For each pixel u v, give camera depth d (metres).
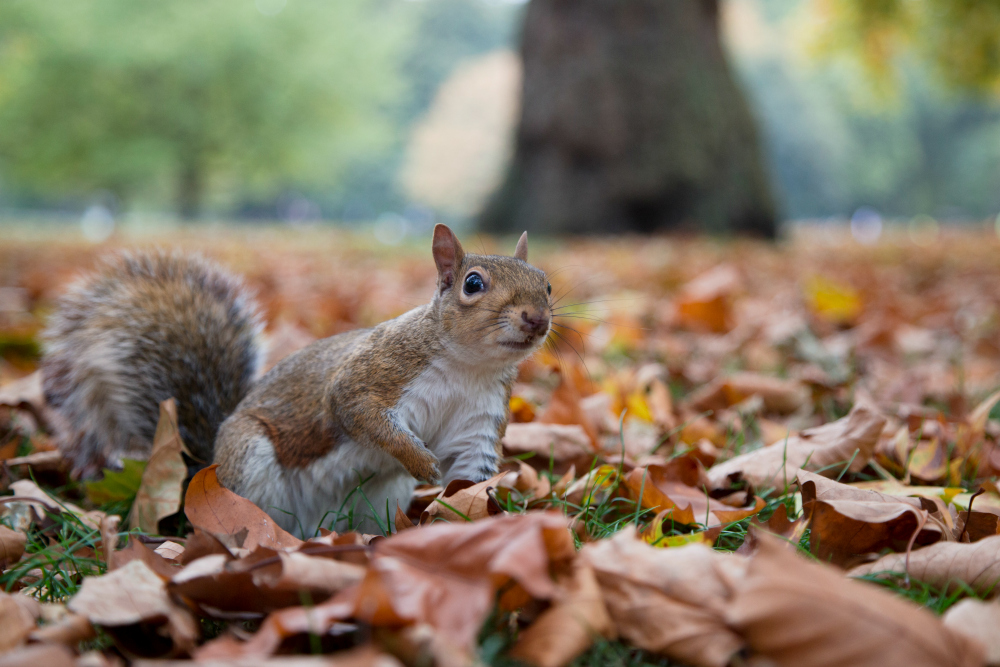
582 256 4.17
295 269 3.60
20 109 11.99
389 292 2.74
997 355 1.81
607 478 1.36
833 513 1.24
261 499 1.33
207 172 13.51
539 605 1.18
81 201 22.36
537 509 1.34
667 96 5.82
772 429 1.48
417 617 1.15
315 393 1.34
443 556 1.17
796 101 21.55
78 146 12.18
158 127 12.43
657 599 1.17
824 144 21.89
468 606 1.15
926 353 1.90
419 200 23.83
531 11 6.12
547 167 5.98
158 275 1.46
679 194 5.87
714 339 2.02
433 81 27.31
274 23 13.44
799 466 1.38
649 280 3.14
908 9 6.10
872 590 1.15
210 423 1.42
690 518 1.31
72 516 1.32
